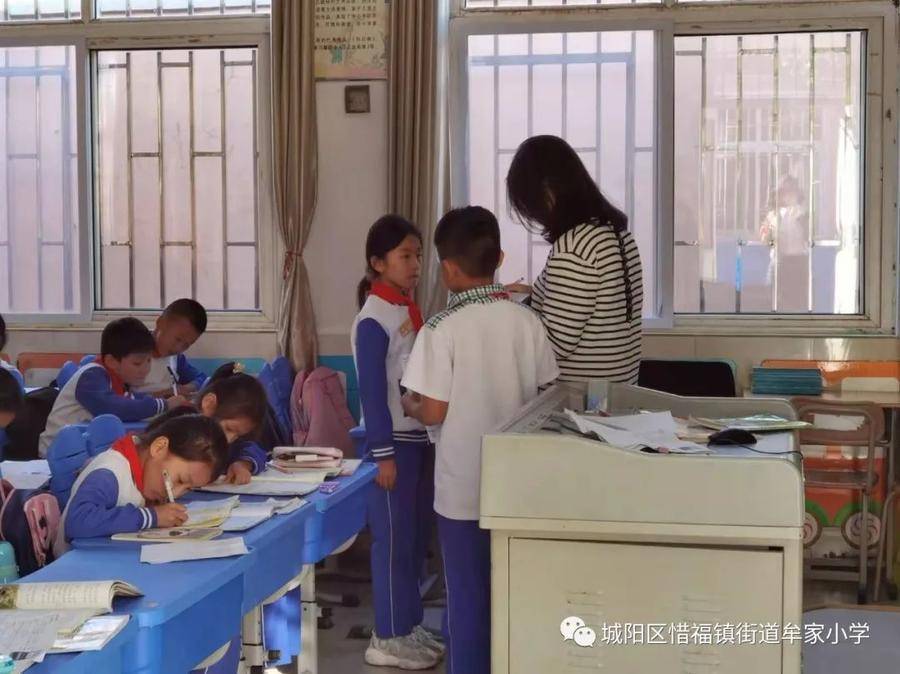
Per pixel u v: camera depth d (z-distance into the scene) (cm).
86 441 258
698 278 476
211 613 185
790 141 470
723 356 464
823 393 444
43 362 496
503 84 479
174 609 169
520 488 174
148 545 203
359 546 456
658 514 169
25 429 372
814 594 428
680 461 168
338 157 475
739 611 170
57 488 248
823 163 469
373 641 333
